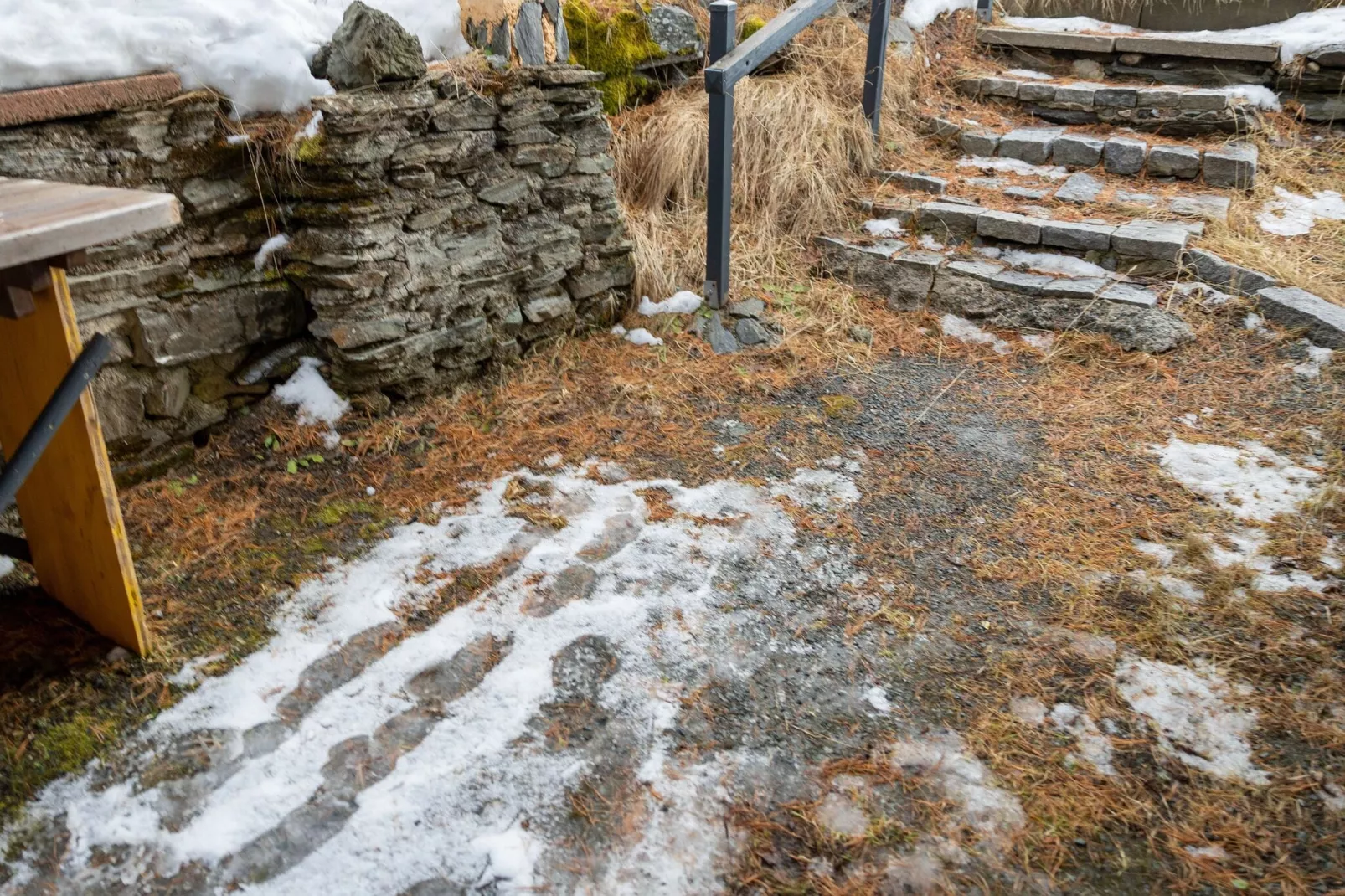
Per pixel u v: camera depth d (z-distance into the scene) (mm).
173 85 2562
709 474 2902
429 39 3125
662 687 2127
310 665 2184
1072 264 3852
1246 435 3002
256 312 2902
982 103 5141
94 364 1825
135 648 2188
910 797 1867
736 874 1724
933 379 3439
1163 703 2066
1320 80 4664
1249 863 1733
